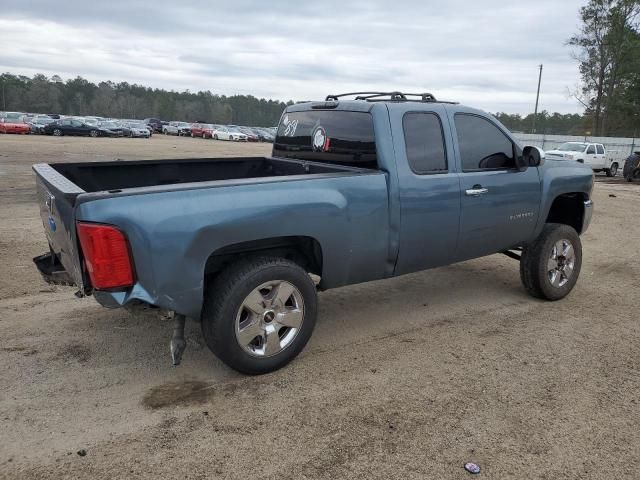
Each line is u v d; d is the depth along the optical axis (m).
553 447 3.05
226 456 2.90
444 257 4.68
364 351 4.25
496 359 4.16
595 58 58.38
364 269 4.15
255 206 3.42
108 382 3.65
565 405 3.50
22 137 37.34
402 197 4.19
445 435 3.13
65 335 4.38
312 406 3.41
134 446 2.97
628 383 3.82
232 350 3.53
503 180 4.89
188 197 3.22
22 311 4.87
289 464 2.85
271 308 3.65
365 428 3.19
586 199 5.86
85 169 4.57
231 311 3.46
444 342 4.47
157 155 23.75
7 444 2.96
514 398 3.57
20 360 3.93
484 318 5.05
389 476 2.77
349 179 3.90
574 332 4.75
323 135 4.77
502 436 3.14
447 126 4.54
